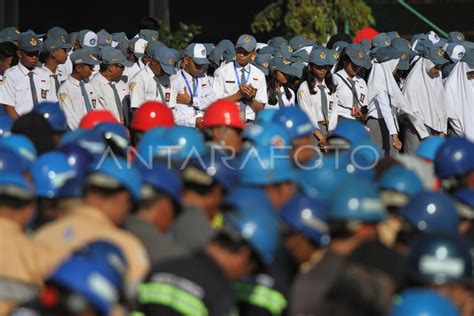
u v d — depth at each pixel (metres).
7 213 16.56
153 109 25.73
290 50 39.53
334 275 15.61
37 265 16.28
